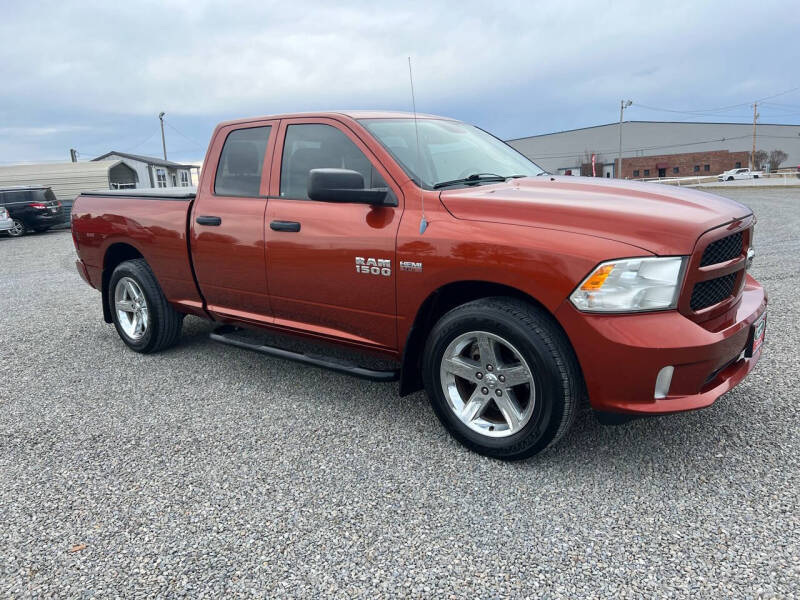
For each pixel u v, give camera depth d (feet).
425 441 10.16
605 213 8.34
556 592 6.47
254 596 6.57
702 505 7.96
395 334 10.21
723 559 6.88
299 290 11.32
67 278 29.78
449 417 9.70
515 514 7.93
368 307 10.36
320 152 11.20
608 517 7.78
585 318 7.99
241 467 9.46
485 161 11.96
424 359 9.83
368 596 6.51
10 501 8.67
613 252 7.88
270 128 12.09
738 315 9.07
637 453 9.41
